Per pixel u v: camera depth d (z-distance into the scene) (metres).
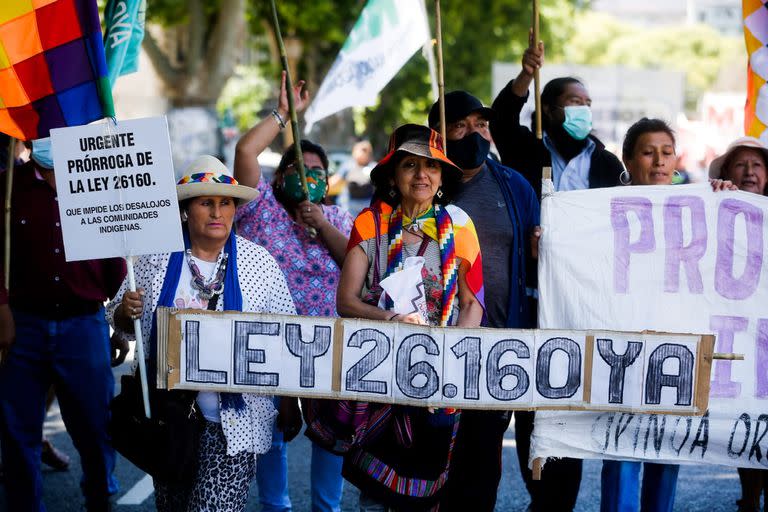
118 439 4.27
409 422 4.33
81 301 5.46
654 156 5.28
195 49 25.17
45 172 5.46
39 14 4.75
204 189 4.32
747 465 4.63
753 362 4.70
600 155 6.09
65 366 5.46
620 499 4.70
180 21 26.52
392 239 4.39
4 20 4.74
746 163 5.72
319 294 5.52
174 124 25.00
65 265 5.42
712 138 16.02
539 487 5.34
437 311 4.38
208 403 4.33
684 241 4.72
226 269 4.45
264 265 4.57
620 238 4.73
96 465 5.55
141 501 6.46
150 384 4.29
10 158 5.34
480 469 4.68
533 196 5.22
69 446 7.76
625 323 4.71
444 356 4.21
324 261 5.54
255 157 5.25
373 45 6.74
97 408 5.51
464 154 5.03
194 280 4.39
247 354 4.20
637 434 4.57
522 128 5.73
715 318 4.71
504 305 5.03
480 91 34.25
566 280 4.74
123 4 5.80
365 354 4.21
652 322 4.70
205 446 4.36
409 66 30.56
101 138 4.24
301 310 5.49
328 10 27.44
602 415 4.54
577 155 6.06
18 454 5.41
